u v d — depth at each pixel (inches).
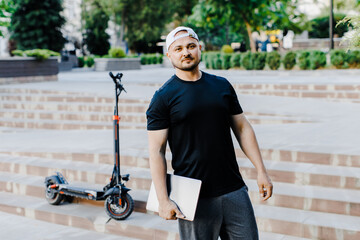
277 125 273.3
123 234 166.7
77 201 193.8
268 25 949.8
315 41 1005.2
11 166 232.5
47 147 250.7
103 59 1037.2
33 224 181.8
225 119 95.5
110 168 215.2
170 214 90.0
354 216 155.3
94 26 1494.8
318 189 173.0
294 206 165.3
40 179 217.6
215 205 94.2
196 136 93.4
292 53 700.0
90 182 210.1
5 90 473.7
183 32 93.5
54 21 1256.2
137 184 195.9
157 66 1350.9
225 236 98.9
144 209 177.5
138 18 1595.7
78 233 170.9
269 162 199.0
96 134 286.0
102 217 172.6
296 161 197.9
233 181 96.3
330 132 241.6
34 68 581.6
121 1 1523.1
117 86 164.1
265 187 96.5
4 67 533.0
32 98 438.6
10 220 186.7
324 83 459.5
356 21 174.9
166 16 1654.8
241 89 490.3
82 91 426.0
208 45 1759.4
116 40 1744.6
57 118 379.6
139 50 1777.8
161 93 94.5
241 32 1344.7
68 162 229.3
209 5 856.3
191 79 95.4
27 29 1240.2
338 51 673.0
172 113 93.5
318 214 158.4
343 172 177.5
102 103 393.1
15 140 280.2
